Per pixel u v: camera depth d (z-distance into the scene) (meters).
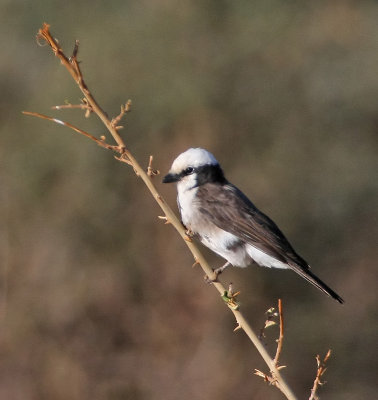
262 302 15.68
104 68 17.08
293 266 7.91
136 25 17.59
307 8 18.97
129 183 16.27
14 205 16.33
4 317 15.10
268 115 17.75
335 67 18.33
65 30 18.86
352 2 19.19
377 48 18.53
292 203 16.94
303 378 15.50
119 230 15.98
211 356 14.67
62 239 15.98
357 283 16.69
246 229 7.98
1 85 18.67
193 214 8.12
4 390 14.48
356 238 17.12
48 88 17.08
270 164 17.23
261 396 14.47
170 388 14.51
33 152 16.70
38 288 15.53
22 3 19.47
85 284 15.52
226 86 17.47
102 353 14.95
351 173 17.47
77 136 16.48
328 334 15.71
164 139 16.86
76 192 16.25
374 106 18.16
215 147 17.00
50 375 14.60
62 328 15.19
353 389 15.48
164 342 14.96
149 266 15.55
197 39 17.77
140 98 16.83
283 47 18.22
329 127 18.02
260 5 18.47
